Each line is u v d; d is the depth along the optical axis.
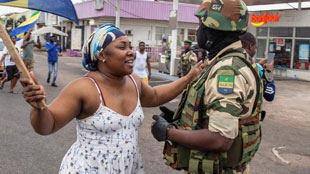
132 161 2.04
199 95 1.97
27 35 10.02
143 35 24.89
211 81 1.91
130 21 24.28
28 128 5.95
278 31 17.33
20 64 1.55
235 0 2.01
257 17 17.92
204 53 9.95
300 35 16.34
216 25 1.99
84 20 27.22
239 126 1.98
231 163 1.99
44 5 1.91
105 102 1.94
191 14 25.31
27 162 4.39
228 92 1.83
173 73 15.12
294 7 16.86
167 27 25.61
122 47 1.96
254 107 1.99
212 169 1.96
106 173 1.93
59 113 1.81
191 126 2.01
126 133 1.99
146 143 5.35
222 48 2.05
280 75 17.28
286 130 6.61
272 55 3.65
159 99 2.41
